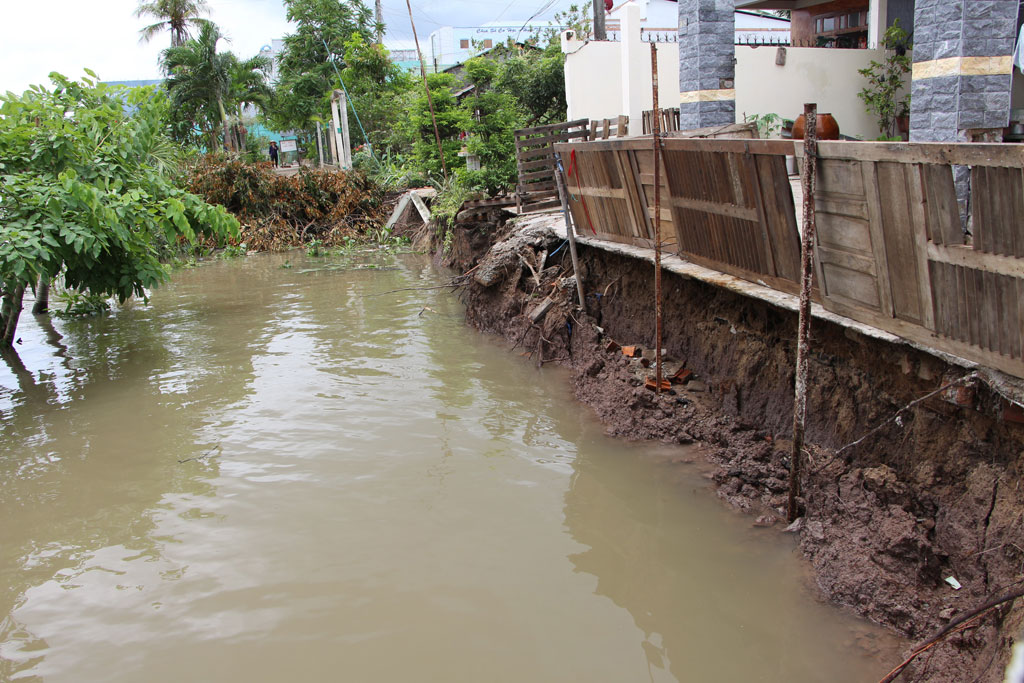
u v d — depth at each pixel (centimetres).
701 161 581
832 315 485
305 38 3625
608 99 1449
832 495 475
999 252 345
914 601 389
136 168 1085
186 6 4066
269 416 722
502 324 975
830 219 462
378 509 534
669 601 424
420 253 1748
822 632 389
